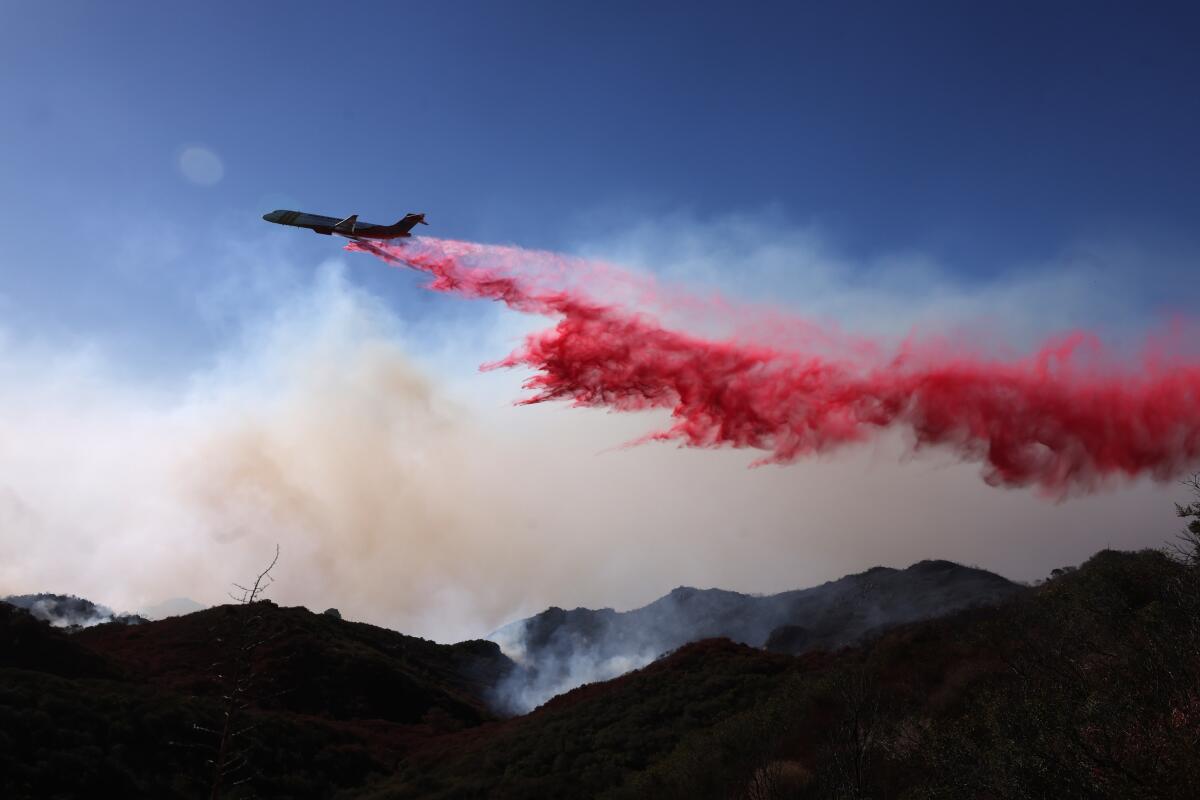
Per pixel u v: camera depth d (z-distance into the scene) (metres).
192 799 43.94
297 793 50.06
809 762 27.66
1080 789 14.24
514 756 52.53
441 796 47.09
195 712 53.28
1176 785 13.62
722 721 48.28
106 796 40.53
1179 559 20.36
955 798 17.11
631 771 44.09
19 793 37.75
